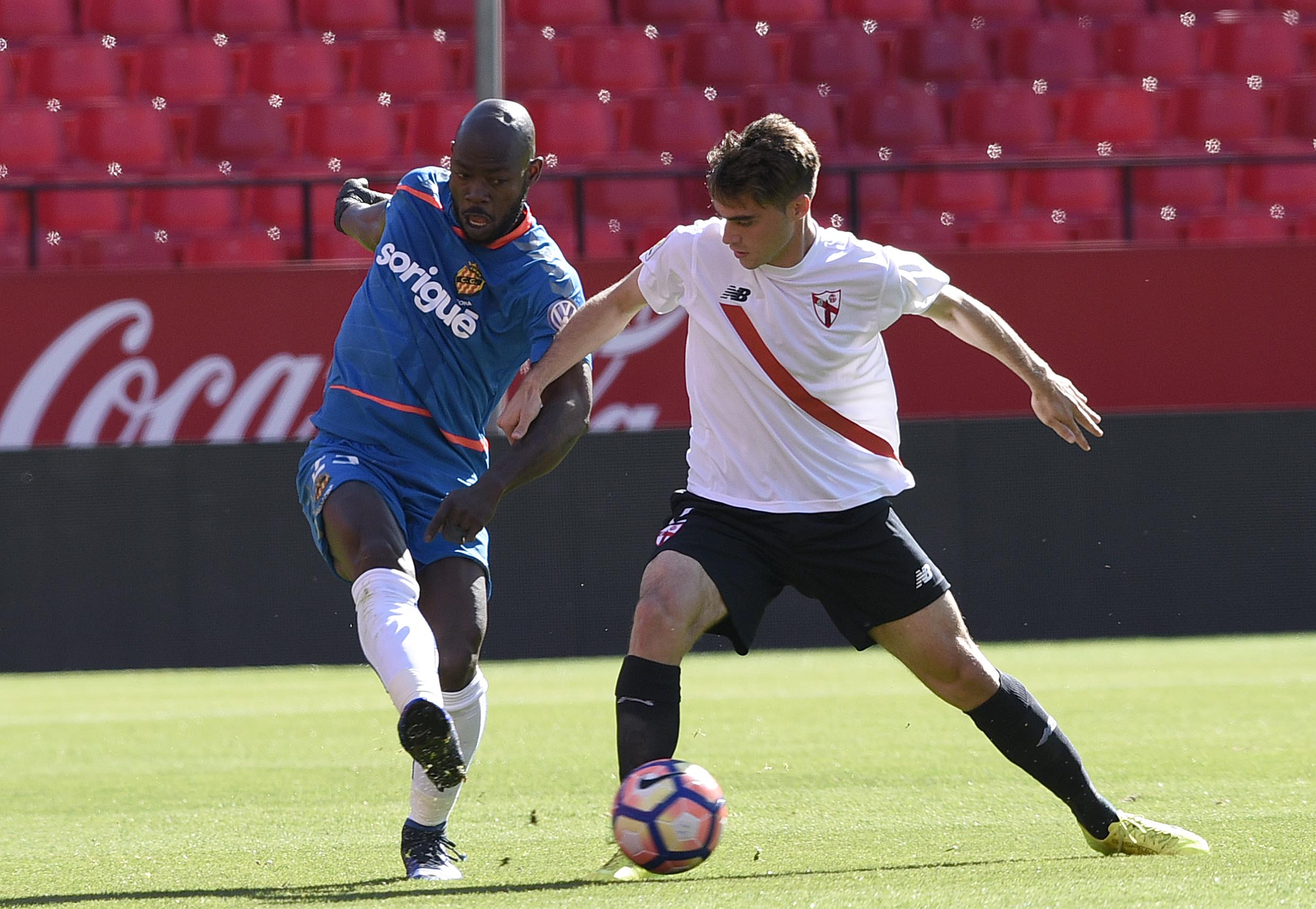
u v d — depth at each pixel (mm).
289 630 44469
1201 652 41875
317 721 31578
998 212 60062
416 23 67125
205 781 23562
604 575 44812
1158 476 45719
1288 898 12141
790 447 14086
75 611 44125
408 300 14961
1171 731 26531
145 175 58406
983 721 14641
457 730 14977
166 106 61500
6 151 60062
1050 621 45469
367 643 13484
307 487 15000
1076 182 60312
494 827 18234
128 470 44281
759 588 14250
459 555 15008
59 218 58062
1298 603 45938
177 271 45094
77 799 21844
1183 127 62156
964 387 46219
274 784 23047
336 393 15180
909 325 46125
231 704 35406
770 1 68000
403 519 14734
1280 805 18375
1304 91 62125
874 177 59750
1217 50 66125
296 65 64125
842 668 41031
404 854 15023
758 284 13930
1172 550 45688
